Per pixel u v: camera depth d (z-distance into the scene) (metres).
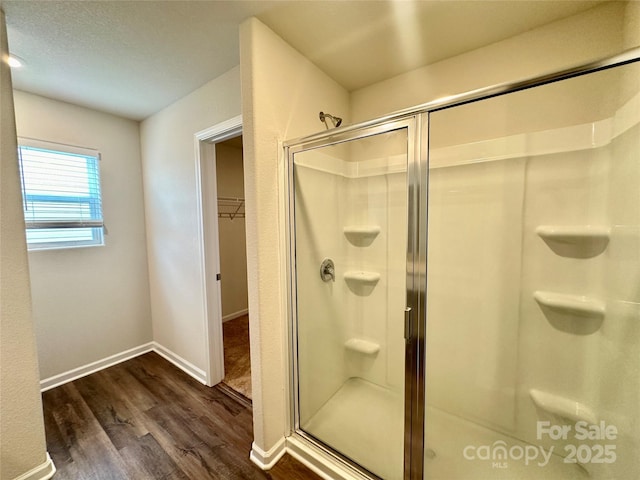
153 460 1.47
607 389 1.19
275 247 1.46
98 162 2.37
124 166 2.54
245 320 3.68
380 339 1.94
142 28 1.38
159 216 2.51
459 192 1.60
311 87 1.67
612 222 1.17
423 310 1.50
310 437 1.56
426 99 1.75
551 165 1.35
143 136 2.60
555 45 1.37
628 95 1.06
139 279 2.67
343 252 2.00
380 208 1.86
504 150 1.47
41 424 1.37
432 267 1.72
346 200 1.95
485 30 1.42
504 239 1.50
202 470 1.42
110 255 2.47
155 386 2.16
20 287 1.29
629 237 1.07
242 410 1.88
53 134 2.14
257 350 1.42
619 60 0.87
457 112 1.59
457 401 1.70
